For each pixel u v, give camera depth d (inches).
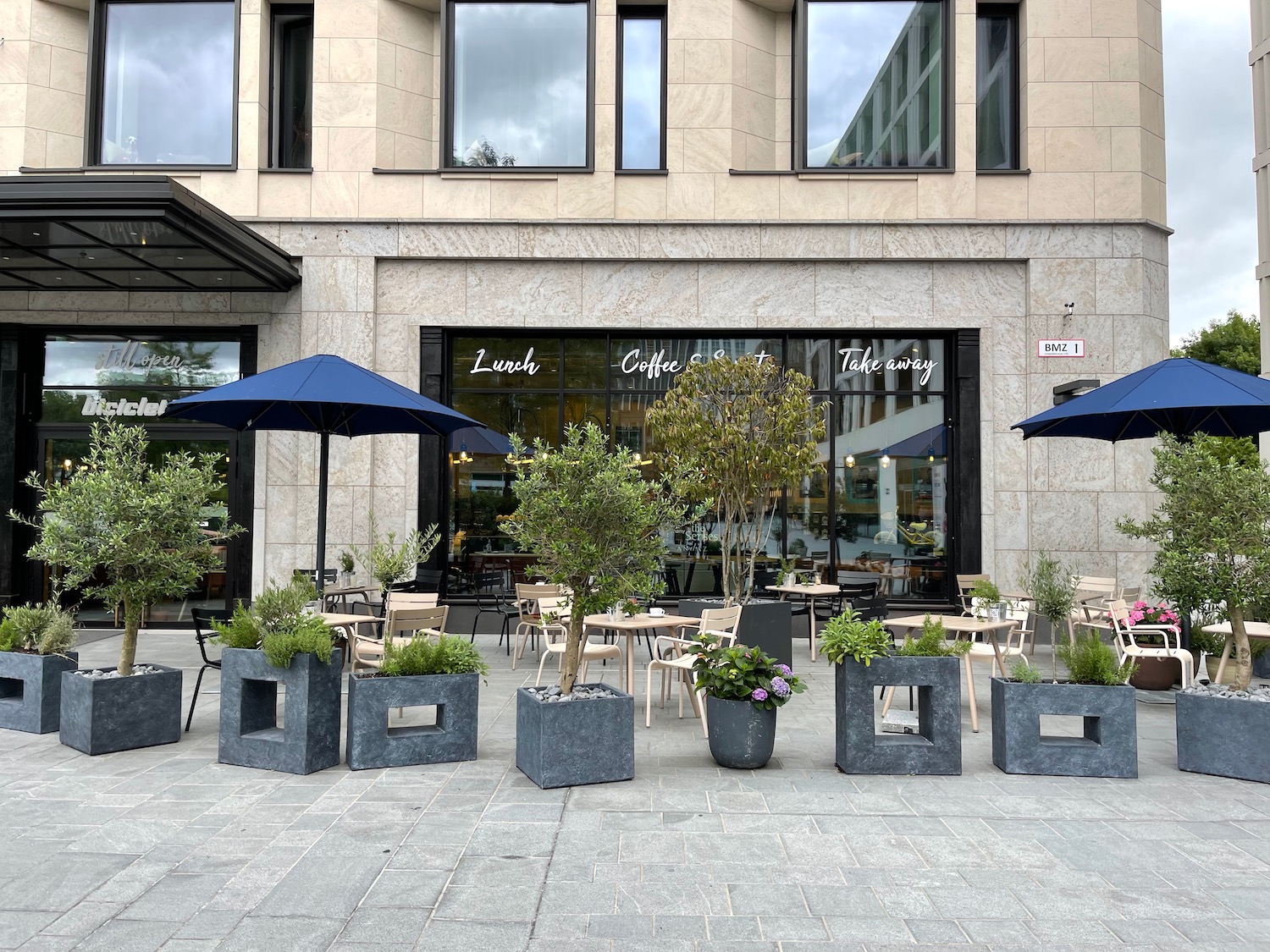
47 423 542.6
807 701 354.6
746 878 177.9
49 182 386.0
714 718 258.1
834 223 527.5
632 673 345.7
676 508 282.4
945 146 537.3
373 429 416.5
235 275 494.9
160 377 543.5
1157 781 248.1
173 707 282.4
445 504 531.8
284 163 554.6
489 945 149.1
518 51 546.9
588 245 528.7
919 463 534.6
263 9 536.4
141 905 163.3
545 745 234.2
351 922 157.0
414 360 529.3
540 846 193.5
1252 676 400.5
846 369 537.6
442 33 540.4
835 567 528.7
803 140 537.0
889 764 251.8
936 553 531.5
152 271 487.5
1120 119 525.7
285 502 520.1
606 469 260.4
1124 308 518.9
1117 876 180.4
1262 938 153.6
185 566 285.9
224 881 174.2
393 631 338.3
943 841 199.2
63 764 254.7
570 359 539.8
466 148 542.9
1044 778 250.5
